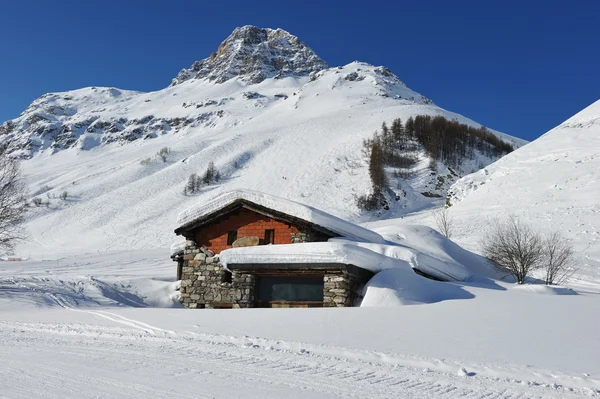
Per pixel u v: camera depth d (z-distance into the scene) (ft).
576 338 31.73
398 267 56.75
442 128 372.79
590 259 97.19
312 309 44.06
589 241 110.22
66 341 32.01
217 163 366.22
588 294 62.08
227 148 400.47
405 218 214.69
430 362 25.67
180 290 69.87
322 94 642.22
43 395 18.38
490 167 190.39
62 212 302.04
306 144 385.70
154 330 35.83
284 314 41.73
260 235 67.41
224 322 38.83
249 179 324.39
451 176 302.04
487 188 173.88
